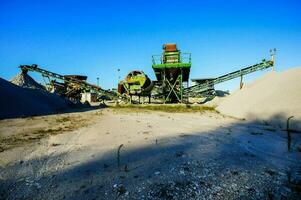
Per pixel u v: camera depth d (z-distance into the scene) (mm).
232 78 31781
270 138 8898
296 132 9930
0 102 18328
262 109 14617
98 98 50844
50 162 6133
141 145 7770
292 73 17172
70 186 4656
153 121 14648
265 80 20328
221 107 22094
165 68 29203
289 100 13320
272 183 4668
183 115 18672
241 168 5500
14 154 6875
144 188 4484
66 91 42156
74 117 17672
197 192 4301
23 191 4457
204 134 9797
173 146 7562
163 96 32812
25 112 19781
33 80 41188
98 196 4227
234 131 10547
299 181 4750
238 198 4082
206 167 5547
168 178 4926
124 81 32656
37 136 9695
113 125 12766
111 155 6676
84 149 7445
